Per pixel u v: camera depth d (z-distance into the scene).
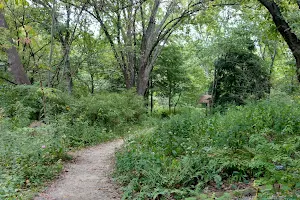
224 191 4.86
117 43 21.06
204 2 19.27
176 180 5.41
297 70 9.77
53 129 8.61
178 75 30.67
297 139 6.09
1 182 5.57
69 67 18.02
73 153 9.99
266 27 11.95
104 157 9.49
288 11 10.50
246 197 4.27
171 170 5.88
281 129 7.30
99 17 18.02
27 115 11.88
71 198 5.47
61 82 16.53
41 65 12.16
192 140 7.93
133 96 20.55
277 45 19.84
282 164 4.77
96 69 22.17
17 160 6.71
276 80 22.02
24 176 6.36
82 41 19.05
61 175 7.04
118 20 19.48
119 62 22.06
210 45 23.47
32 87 13.15
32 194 5.43
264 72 22.17
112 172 7.22
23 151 7.16
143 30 22.83
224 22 22.98
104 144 12.55
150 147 8.47
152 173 5.68
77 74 22.19
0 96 13.62
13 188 5.42
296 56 9.58
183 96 34.31
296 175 3.89
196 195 4.71
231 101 21.86
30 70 16.92
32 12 16.03
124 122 17.36
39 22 16.39
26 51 15.79
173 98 35.97
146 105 23.19
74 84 23.97
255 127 7.65
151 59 24.56
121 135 14.60
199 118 10.85
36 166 6.83
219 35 23.12
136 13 22.34
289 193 3.67
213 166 5.45
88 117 15.49
